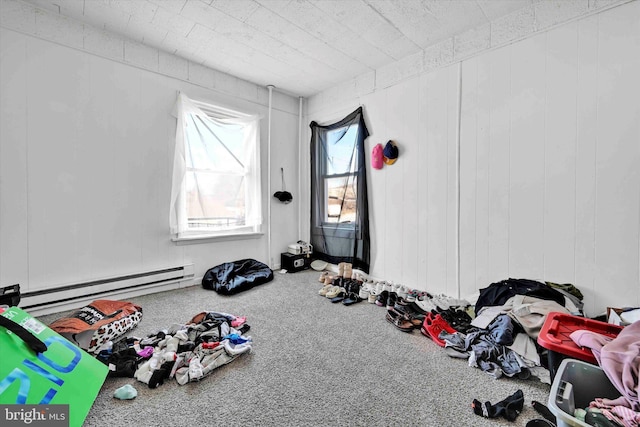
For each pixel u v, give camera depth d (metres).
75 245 2.37
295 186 4.12
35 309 2.16
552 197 1.99
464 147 2.44
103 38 2.46
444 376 1.51
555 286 1.91
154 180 2.80
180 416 1.20
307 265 3.91
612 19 1.74
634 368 1.00
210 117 3.20
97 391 1.27
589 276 1.85
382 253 3.14
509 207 2.19
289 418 1.20
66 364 1.26
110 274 2.55
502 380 1.47
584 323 1.42
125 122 2.60
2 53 2.03
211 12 2.22
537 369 1.47
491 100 2.27
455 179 2.50
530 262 2.09
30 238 2.17
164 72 2.83
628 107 1.70
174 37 2.58
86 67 2.38
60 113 2.27
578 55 1.86
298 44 2.66
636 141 1.68
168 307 2.45
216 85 3.22
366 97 3.26
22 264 2.13
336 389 1.40
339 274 3.36
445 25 2.33
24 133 2.12
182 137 2.93
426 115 2.70
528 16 2.06
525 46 2.09
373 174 3.20
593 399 1.08
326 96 3.76
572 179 1.90
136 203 2.69
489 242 2.31
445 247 2.59
